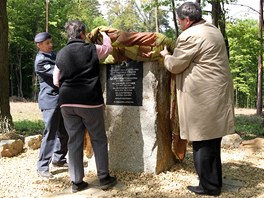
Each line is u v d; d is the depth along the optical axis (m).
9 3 29.50
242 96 44.00
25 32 33.28
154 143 4.60
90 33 4.52
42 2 31.48
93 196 4.05
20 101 30.48
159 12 15.11
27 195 4.11
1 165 5.40
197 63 3.85
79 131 4.16
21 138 7.96
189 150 6.49
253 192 4.18
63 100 4.07
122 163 4.80
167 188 4.23
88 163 5.07
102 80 4.87
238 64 33.44
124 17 26.28
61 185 4.45
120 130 4.78
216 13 12.68
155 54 4.41
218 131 3.84
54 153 5.20
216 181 4.03
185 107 3.94
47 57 4.77
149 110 4.59
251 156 6.16
